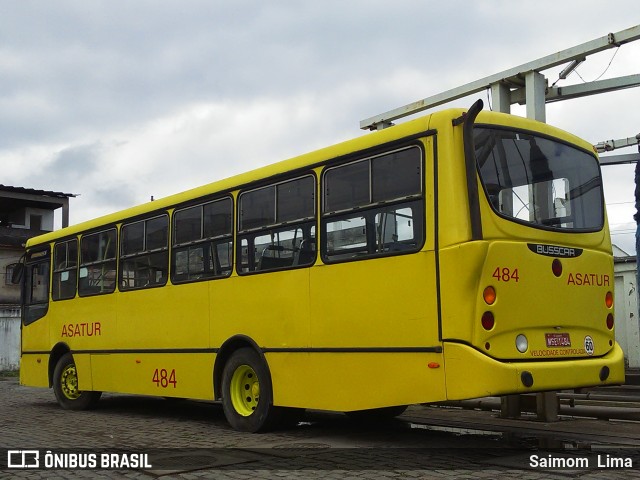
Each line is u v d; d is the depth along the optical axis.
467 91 14.28
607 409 8.95
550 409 9.43
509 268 6.79
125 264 11.59
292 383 8.39
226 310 9.45
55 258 13.52
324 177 8.27
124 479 6.53
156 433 9.42
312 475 6.35
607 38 12.37
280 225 8.79
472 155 6.81
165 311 10.58
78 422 10.94
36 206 41.41
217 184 9.88
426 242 6.98
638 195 11.52
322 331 8.04
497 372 6.40
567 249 7.37
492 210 6.84
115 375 11.62
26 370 14.07
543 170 7.51
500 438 8.31
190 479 6.38
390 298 7.29
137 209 11.45
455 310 6.64
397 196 7.37
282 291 8.62
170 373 10.40
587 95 13.76
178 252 10.48
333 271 7.97
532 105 13.18
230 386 9.34
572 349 7.23
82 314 12.55
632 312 17.66
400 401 7.10
